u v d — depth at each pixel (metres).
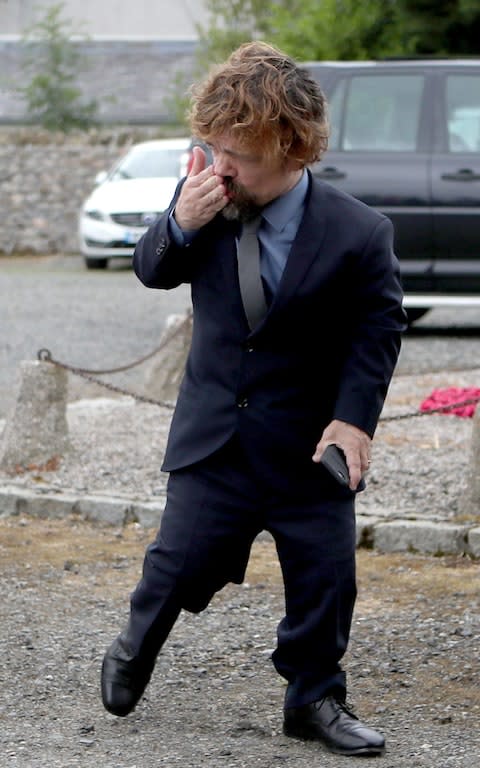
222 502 7.75
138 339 26.61
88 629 10.49
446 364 22.59
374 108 24.73
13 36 74.56
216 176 7.22
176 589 7.88
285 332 7.49
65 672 9.59
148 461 14.98
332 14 44.16
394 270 7.52
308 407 7.69
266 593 11.39
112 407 18.47
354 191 24.41
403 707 8.91
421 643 10.12
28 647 10.05
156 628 8.00
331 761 7.93
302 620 7.92
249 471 7.72
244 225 7.48
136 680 8.15
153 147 44.47
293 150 7.14
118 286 37.47
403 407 17.98
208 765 7.91
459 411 16.92
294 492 7.75
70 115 55.59
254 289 7.45
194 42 70.06
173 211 7.46
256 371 7.58
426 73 24.69
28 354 24.61
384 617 10.72
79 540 12.98
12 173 50.47
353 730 8.02
